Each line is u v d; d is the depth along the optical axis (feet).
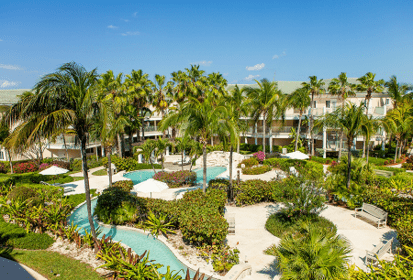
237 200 53.93
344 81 108.78
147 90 118.52
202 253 33.37
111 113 35.42
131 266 27.53
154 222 41.63
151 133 147.13
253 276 29.17
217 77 131.44
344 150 108.17
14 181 70.18
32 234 38.22
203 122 49.01
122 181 64.23
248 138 160.35
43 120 27.99
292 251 23.70
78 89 31.42
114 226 44.86
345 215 46.96
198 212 38.45
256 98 97.71
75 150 122.42
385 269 21.29
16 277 28.55
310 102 116.26
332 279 20.76
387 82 112.57
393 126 84.89
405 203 41.78
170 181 73.05
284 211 43.04
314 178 43.75
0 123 31.35
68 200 56.44
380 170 80.53
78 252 34.53
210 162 109.91
